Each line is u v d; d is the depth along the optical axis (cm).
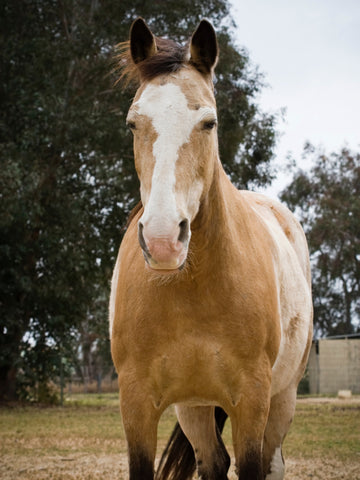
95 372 3534
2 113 1521
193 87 251
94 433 875
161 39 283
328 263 3231
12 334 1479
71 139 1452
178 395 288
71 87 1514
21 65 1558
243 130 1659
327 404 1488
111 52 1569
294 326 358
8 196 1328
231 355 277
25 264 1502
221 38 1623
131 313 278
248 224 310
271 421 375
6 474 550
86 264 1434
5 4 1541
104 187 1578
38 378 1523
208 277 267
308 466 584
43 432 888
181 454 378
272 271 315
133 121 247
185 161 236
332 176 3378
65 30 1673
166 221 219
